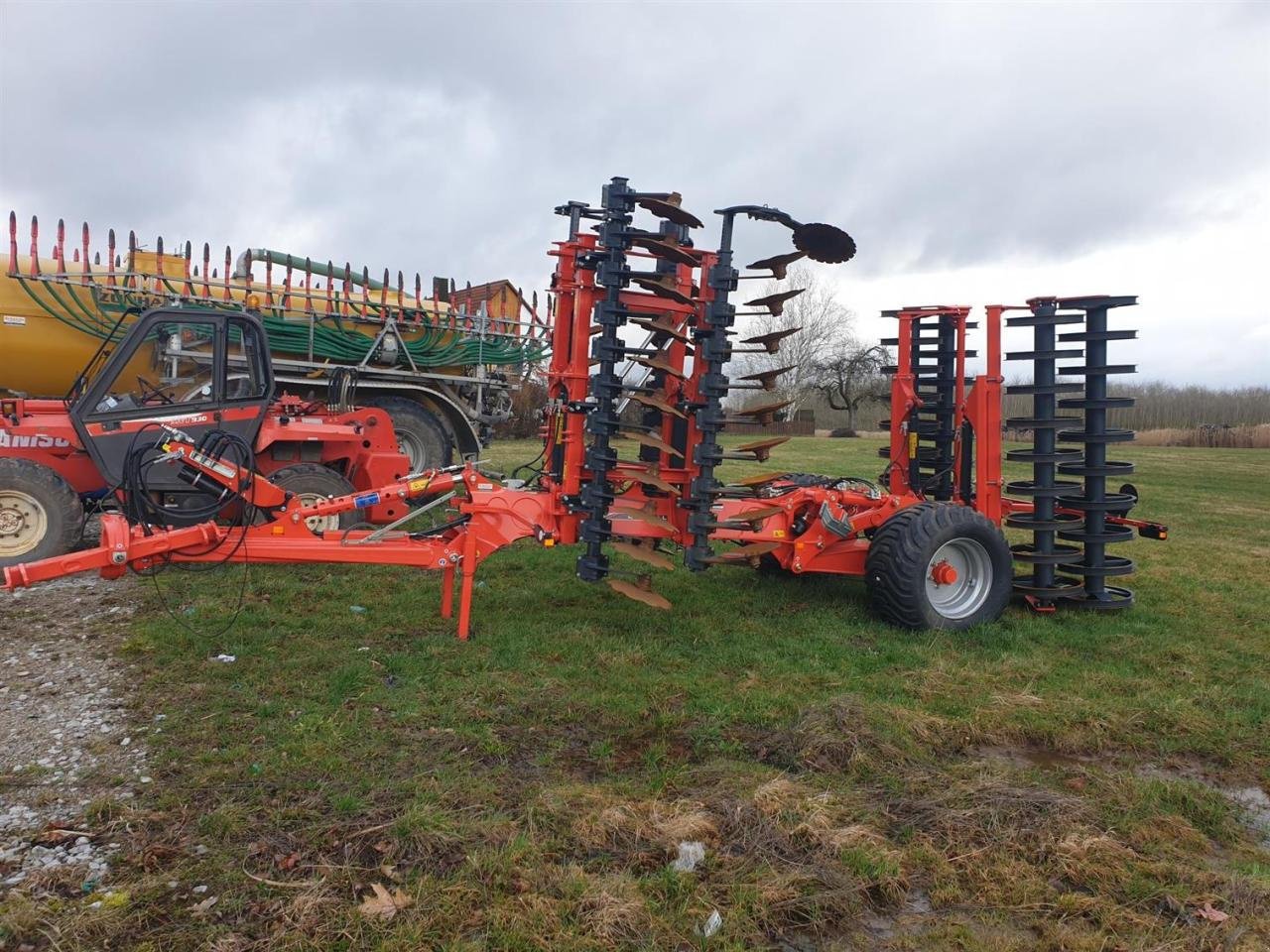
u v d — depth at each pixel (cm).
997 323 642
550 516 565
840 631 595
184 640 536
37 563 464
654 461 596
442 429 1155
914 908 299
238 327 744
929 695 482
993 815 347
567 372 574
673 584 720
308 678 481
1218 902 300
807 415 3794
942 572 599
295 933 272
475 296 1383
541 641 552
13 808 342
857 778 383
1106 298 622
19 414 733
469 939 273
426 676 485
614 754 404
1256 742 435
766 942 279
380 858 313
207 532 505
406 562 547
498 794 361
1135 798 371
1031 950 278
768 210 514
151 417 698
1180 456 2850
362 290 1152
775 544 609
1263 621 659
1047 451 638
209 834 326
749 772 382
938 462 714
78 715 427
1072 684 505
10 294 932
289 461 812
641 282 518
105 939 269
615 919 282
